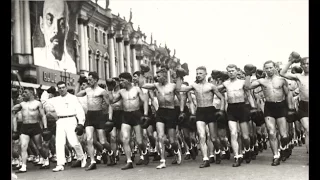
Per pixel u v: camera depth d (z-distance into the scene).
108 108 10.09
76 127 9.01
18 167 10.02
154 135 10.52
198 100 8.52
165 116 8.65
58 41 20.16
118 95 9.08
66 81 19.38
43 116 9.55
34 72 18.34
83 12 20.12
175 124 8.82
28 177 8.01
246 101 8.58
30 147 10.55
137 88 8.95
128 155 8.71
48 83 18.88
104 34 18.91
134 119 8.84
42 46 19.12
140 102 9.84
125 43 17.33
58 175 8.09
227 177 6.66
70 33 20.30
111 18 18.47
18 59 18.05
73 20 20.28
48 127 10.66
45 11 19.41
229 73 8.51
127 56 17.11
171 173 7.52
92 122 9.05
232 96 8.34
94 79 9.18
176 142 8.92
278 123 8.28
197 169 7.93
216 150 8.77
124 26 17.42
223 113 8.52
